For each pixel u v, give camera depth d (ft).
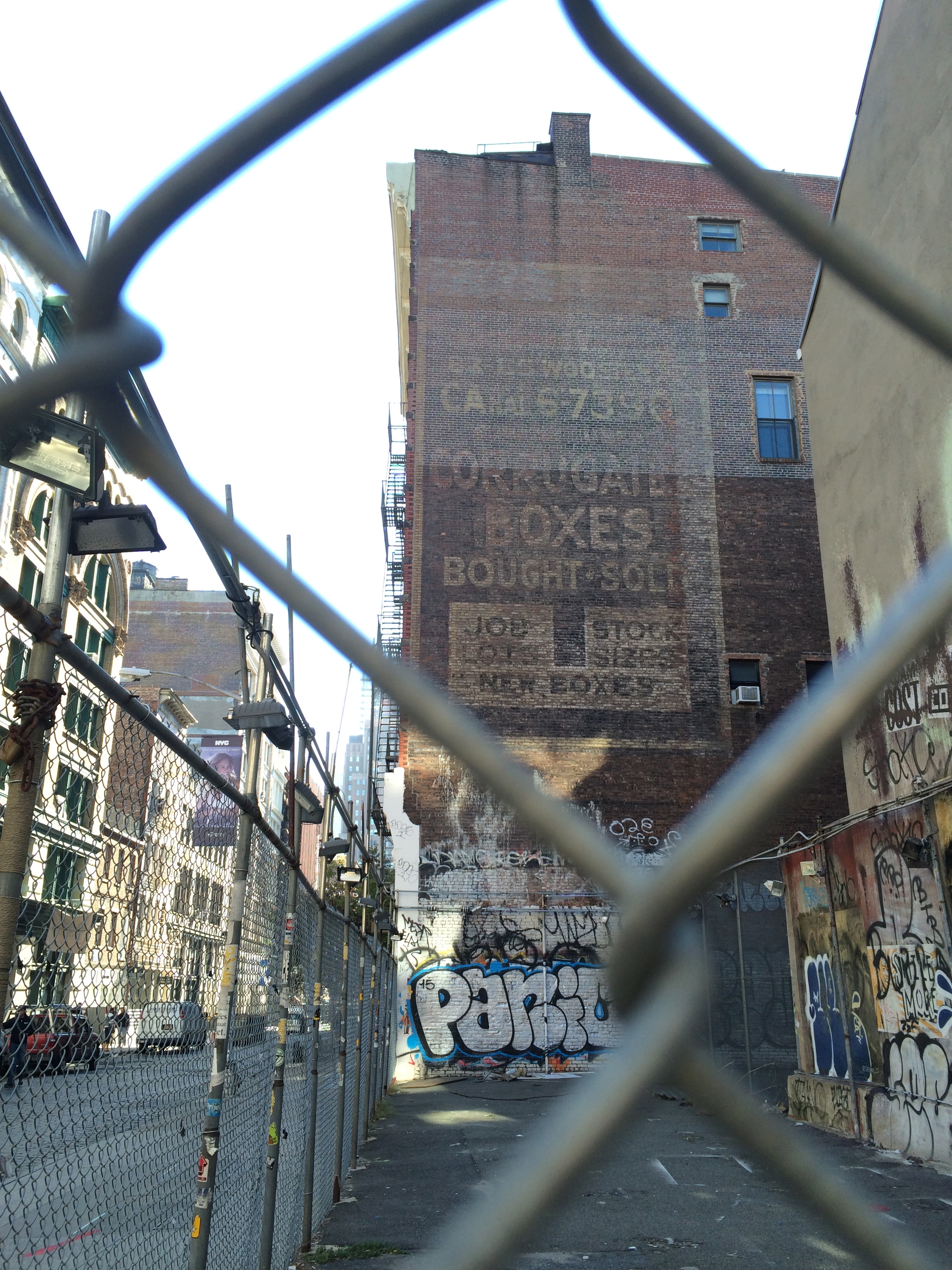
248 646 19.19
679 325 87.20
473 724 3.29
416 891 70.95
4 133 6.79
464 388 83.97
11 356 42.88
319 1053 26.81
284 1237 21.24
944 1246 22.17
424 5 2.82
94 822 9.32
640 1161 33.30
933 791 32.73
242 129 2.73
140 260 2.74
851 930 41.65
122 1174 10.15
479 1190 29.19
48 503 9.24
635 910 2.98
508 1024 68.74
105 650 71.61
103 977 9.49
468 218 88.99
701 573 80.02
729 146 3.71
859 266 3.70
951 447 36.94
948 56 36.24
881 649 2.87
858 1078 40.37
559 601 78.64
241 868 14.92
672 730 75.87
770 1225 24.99
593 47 3.58
